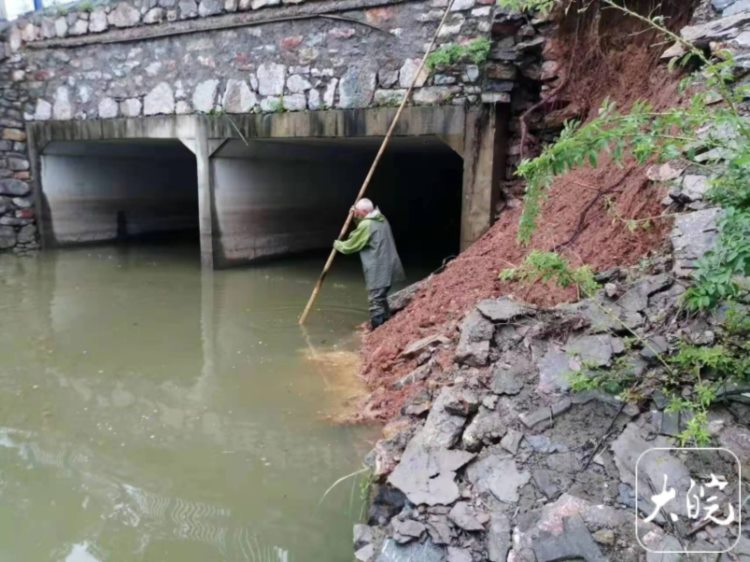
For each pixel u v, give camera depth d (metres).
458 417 2.23
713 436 1.83
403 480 2.02
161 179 10.25
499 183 5.15
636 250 2.87
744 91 2.11
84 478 2.74
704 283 1.99
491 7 4.88
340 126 5.79
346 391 3.62
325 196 8.66
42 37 7.72
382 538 1.97
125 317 5.32
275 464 2.82
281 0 5.90
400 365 3.57
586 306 2.53
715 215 2.39
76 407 3.50
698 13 3.61
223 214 7.16
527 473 1.94
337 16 5.63
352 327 5.00
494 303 2.79
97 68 7.44
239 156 7.17
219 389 3.71
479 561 1.73
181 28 6.62
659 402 2.01
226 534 2.31
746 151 1.78
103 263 7.81
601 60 4.60
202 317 5.30
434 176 11.00
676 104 3.24
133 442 3.07
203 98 6.70
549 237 3.72
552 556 1.66
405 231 10.45
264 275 7.05
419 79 5.28
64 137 7.95
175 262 7.91
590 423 2.05
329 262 4.92
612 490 1.81
